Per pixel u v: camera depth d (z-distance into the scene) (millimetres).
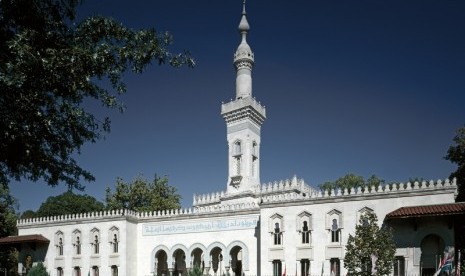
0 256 71375
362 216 45938
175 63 23141
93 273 64438
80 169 24906
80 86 20953
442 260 43688
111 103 22516
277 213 54531
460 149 58844
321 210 52344
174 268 62125
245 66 82562
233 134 80562
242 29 84062
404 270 46812
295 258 52406
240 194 75062
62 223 67625
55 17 21422
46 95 20797
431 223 46312
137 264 64125
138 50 22234
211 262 59906
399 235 47656
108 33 22156
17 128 19875
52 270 66750
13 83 17828
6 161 22047
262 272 53812
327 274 50656
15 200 69250
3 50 19469
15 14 20031
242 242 58125
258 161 81625
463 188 58125
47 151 23031
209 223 60750
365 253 42562
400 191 48812
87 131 23531
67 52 20359
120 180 87375
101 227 64812
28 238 66500
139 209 83312
